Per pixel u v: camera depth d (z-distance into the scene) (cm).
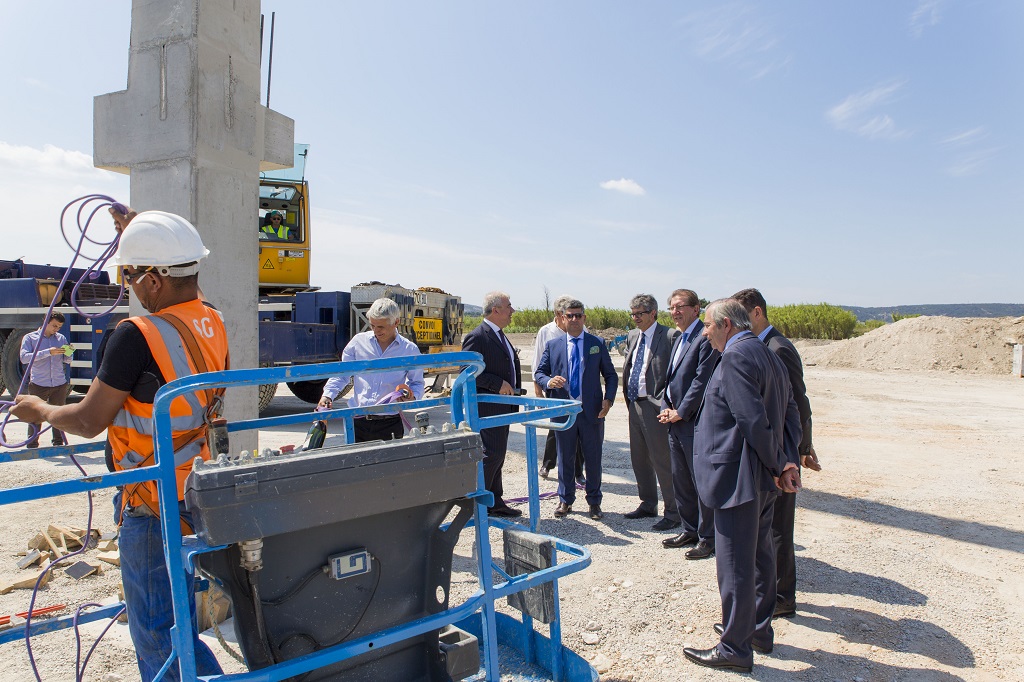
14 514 569
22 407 241
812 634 379
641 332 583
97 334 999
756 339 342
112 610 269
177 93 470
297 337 1027
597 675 295
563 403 302
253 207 518
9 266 1247
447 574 256
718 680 328
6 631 248
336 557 225
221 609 378
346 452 211
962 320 2488
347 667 241
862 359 2459
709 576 461
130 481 199
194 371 243
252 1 517
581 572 466
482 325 565
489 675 262
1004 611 409
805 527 572
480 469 258
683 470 513
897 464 822
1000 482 732
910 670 339
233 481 189
